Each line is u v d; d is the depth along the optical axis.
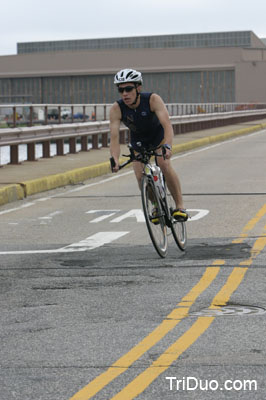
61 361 6.48
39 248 12.44
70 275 10.22
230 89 150.00
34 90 159.12
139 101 10.76
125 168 28.56
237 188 20.58
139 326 7.55
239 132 53.31
